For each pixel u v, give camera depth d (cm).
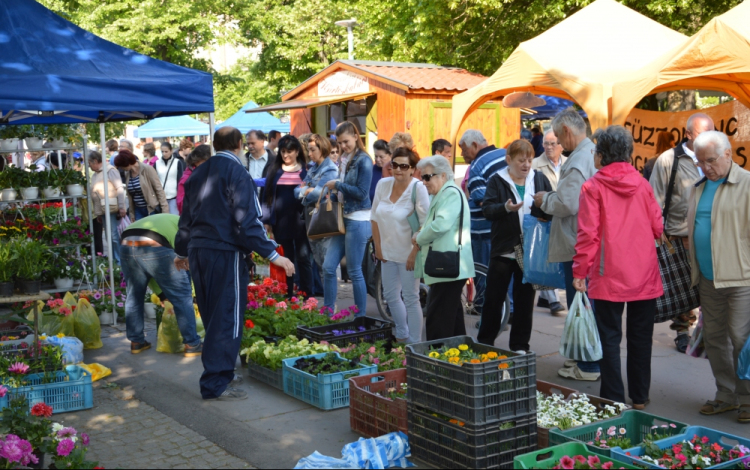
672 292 570
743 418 474
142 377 585
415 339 612
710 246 478
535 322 764
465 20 1602
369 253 780
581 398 447
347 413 493
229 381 529
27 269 526
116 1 2636
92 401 516
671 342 681
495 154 700
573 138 528
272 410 500
